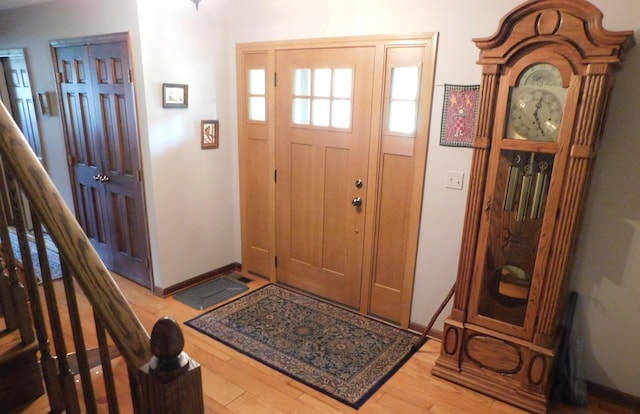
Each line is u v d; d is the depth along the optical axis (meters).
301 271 3.40
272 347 2.65
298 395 2.23
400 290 2.89
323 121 2.98
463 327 2.29
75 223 0.98
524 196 2.06
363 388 2.30
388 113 2.68
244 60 3.26
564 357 2.26
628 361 2.21
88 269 0.93
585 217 2.17
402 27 2.51
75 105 3.47
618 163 2.05
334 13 2.74
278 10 2.99
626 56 1.93
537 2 1.80
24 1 3.38
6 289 1.29
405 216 2.76
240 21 3.21
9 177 1.09
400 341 2.75
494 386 2.25
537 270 2.05
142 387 0.83
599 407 2.24
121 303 0.94
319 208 3.16
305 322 2.95
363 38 2.65
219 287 3.47
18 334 1.33
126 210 3.34
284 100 3.13
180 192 3.25
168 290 3.31
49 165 4.04
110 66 3.04
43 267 1.09
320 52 2.86
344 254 3.11
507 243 2.15
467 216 2.20
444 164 2.53
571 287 2.29
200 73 3.19
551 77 1.87
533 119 1.95
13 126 1.00
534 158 2.01
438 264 2.69
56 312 1.13
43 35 3.54
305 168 3.16
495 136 2.05
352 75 2.76
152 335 0.82
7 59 4.18
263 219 3.54
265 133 3.31
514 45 1.90
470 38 2.30
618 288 2.17
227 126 3.49
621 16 1.92
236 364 2.47
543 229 2.00
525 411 2.16
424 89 2.49
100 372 1.96
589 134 1.81
